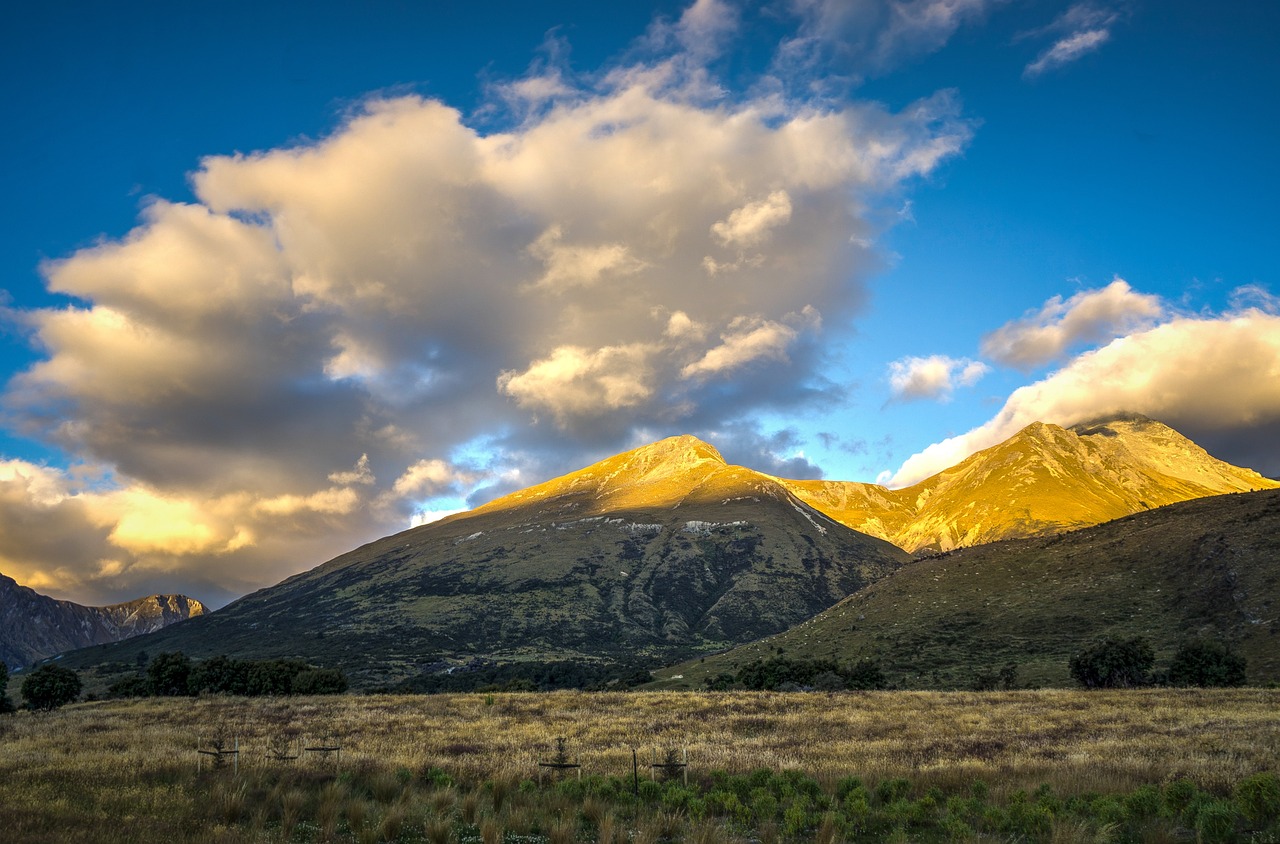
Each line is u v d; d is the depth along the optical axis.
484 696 69.62
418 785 26.22
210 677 96.38
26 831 17.95
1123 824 18.73
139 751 34.34
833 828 18.70
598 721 49.34
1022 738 35.06
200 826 19.66
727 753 32.56
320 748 33.69
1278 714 40.41
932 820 20.62
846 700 59.69
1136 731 35.78
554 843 18.53
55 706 78.62
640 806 22.84
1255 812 18.31
